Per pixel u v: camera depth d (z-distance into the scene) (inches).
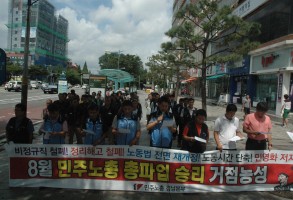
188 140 269.6
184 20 768.9
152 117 280.4
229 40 748.0
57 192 265.6
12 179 273.1
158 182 271.7
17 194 258.7
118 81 1595.7
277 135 649.6
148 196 263.6
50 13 5221.5
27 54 559.8
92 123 279.1
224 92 1606.8
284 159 280.5
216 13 730.8
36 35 4746.6
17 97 1674.5
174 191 272.1
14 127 277.6
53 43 5467.5
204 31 738.2
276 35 1008.2
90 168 273.0
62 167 273.3
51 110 278.8
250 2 1198.3
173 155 271.0
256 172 279.1
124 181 272.2
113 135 279.0
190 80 2235.5
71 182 273.4
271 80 1076.5
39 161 272.7
